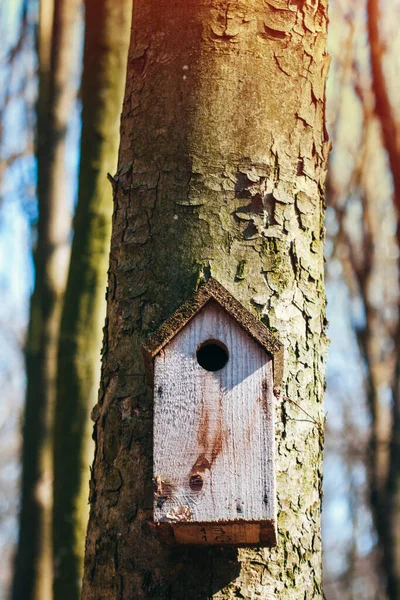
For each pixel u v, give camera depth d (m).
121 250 3.64
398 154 10.60
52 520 6.19
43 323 7.44
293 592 3.21
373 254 11.53
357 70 10.81
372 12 10.59
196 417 3.08
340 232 11.52
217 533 3.07
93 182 6.68
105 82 6.81
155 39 3.85
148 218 3.60
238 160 3.62
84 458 6.29
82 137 6.80
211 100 3.69
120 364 3.47
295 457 3.37
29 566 6.93
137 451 3.32
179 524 2.98
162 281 3.49
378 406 11.22
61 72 8.06
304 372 3.49
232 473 3.02
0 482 15.57
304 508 3.35
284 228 3.59
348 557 13.55
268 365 3.12
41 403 7.25
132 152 3.75
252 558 3.19
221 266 3.48
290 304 3.52
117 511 3.30
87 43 6.93
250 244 3.52
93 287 6.55
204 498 3.00
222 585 3.13
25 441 7.22
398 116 10.63
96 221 6.64
